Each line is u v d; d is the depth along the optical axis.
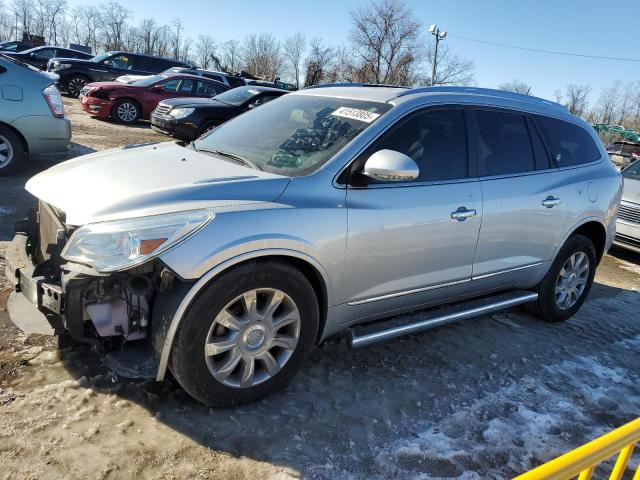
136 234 2.56
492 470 2.77
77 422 2.67
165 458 2.52
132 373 2.77
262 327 2.90
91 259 2.56
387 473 2.63
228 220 2.70
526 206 4.04
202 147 3.81
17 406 2.72
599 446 1.55
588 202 4.55
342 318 3.30
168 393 2.98
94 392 2.90
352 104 3.67
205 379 2.75
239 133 3.86
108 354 2.83
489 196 3.79
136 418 2.76
